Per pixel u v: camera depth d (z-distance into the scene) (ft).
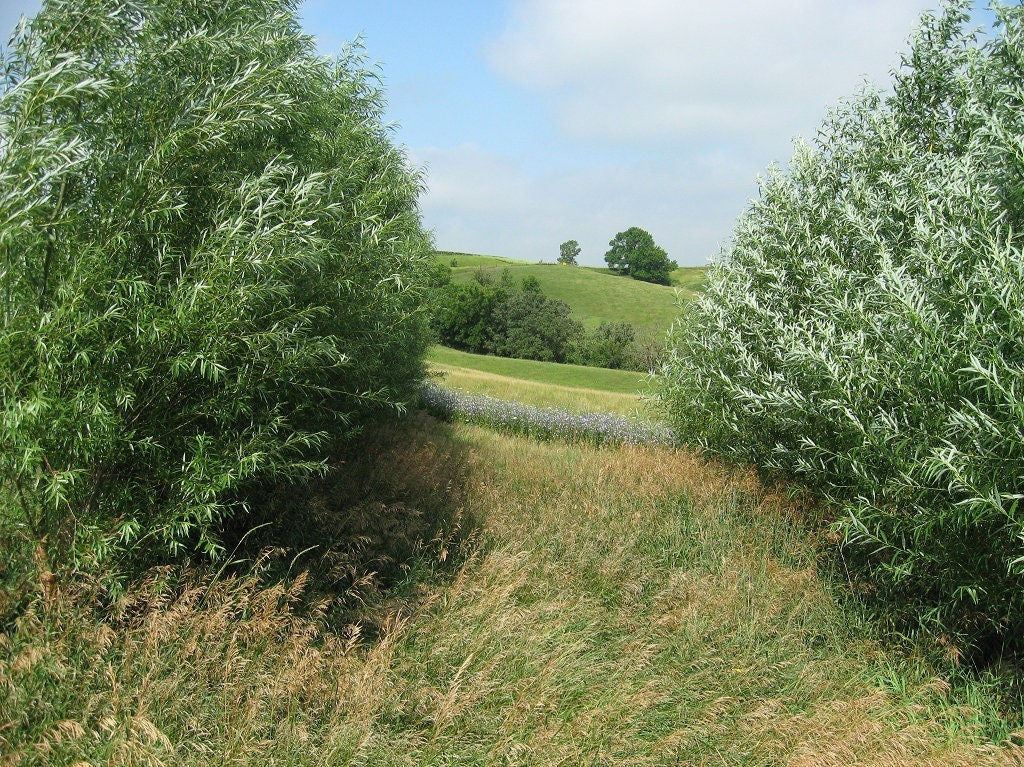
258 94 14.23
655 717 13.70
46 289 12.75
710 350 25.53
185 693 11.60
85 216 13.00
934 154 21.34
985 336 15.26
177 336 12.69
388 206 24.59
